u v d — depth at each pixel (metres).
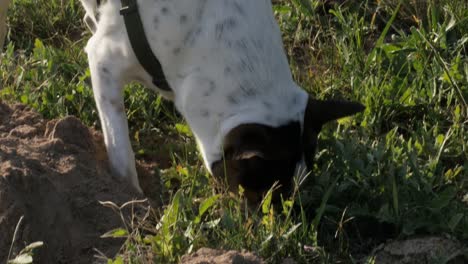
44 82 7.36
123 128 6.36
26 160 5.89
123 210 6.00
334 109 5.91
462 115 7.33
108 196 6.04
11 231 5.59
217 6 5.96
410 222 6.09
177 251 5.64
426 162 6.75
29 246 5.30
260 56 5.93
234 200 6.03
